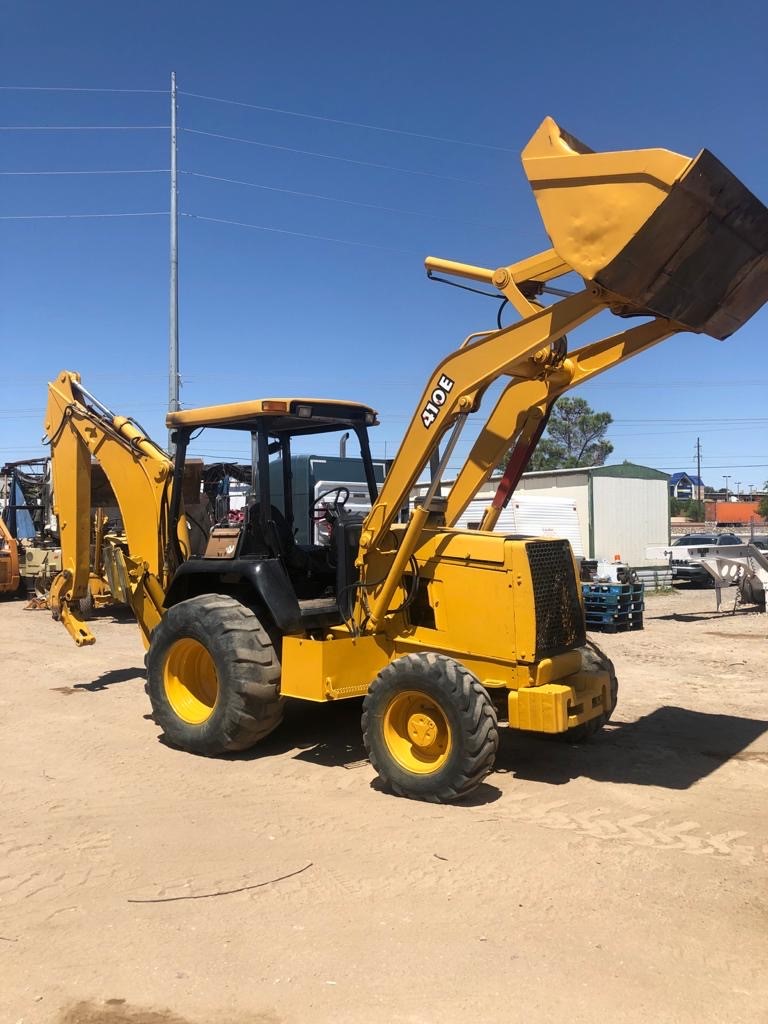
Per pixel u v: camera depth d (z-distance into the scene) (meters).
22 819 4.95
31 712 7.70
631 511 22.33
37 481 19.72
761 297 5.22
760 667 10.08
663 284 4.77
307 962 3.33
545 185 4.91
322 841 4.59
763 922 3.64
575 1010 2.99
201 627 6.25
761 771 5.90
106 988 3.16
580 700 5.58
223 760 6.18
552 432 52.56
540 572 5.61
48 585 16.34
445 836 4.65
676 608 17.03
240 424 6.81
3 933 3.59
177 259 17.09
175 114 17.30
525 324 5.35
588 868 4.22
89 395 8.27
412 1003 3.04
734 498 91.56
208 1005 3.04
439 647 5.86
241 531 6.54
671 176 4.46
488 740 5.09
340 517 6.73
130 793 5.43
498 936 3.52
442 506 6.32
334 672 5.85
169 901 3.87
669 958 3.34
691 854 4.40
